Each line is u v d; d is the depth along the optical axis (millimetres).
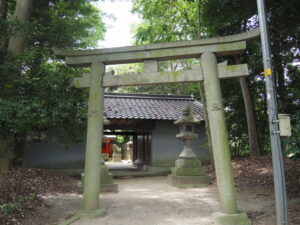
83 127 6152
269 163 10422
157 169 13133
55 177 9789
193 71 5590
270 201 6582
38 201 6367
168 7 11539
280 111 7527
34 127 5664
